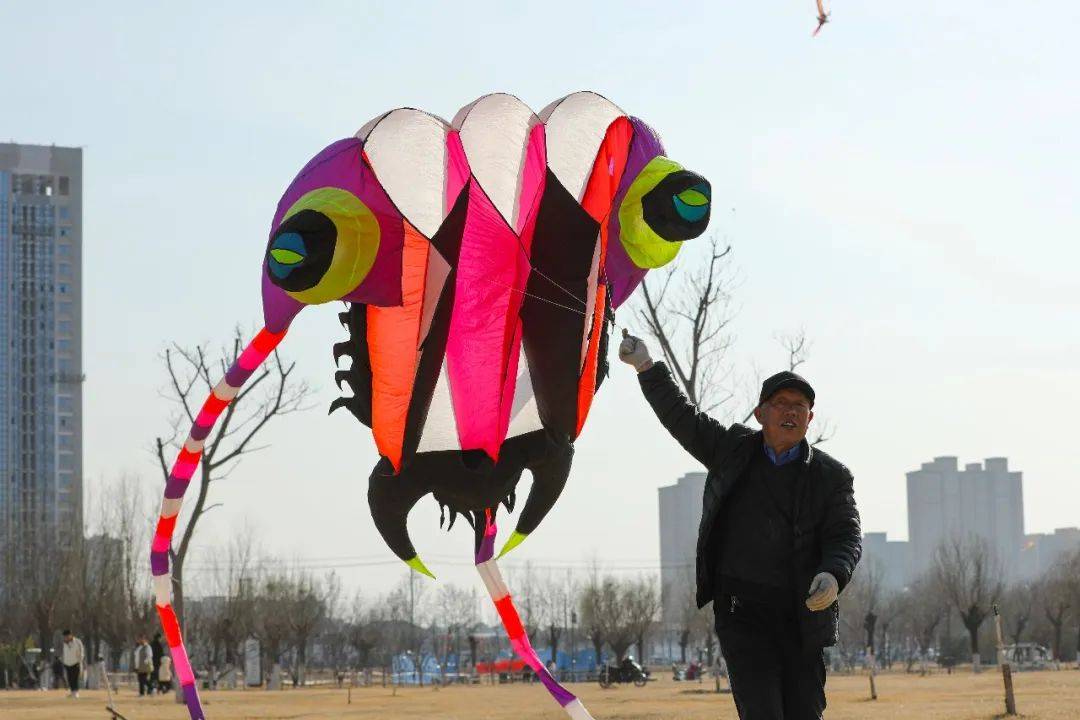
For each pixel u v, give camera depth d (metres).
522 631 13.20
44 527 99.06
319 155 11.14
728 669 8.07
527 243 11.71
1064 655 124.56
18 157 187.38
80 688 56.03
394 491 11.95
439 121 11.23
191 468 13.59
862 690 38.53
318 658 135.25
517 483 12.25
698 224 12.00
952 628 142.38
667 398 8.54
